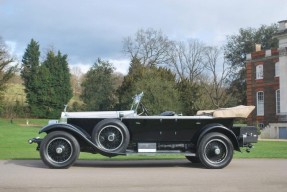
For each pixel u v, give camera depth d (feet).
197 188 25.14
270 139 120.57
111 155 35.12
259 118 160.25
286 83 145.48
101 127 34.53
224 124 37.09
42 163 38.14
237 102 221.66
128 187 25.23
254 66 164.86
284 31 146.51
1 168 34.09
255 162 41.16
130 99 142.61
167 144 37.09
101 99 225.76
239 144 36.86
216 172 32.63
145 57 235.81
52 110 221.25
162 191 24.07
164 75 157.69
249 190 24.61
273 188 25.29
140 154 35.32
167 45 242.99
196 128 36.76
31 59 223.71
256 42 228.02
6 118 211.41
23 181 26.96
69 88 226.79
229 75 233.96
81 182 26.84
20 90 247.70
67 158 34.12
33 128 136.67
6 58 204.13
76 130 34.17
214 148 35.12
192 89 161.68
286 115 143.95
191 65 240.12
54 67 224.53
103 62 232.94
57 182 26.71
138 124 35.96
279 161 42.34
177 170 33.99
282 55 147.33
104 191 23.85
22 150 55.06
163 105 132.16
